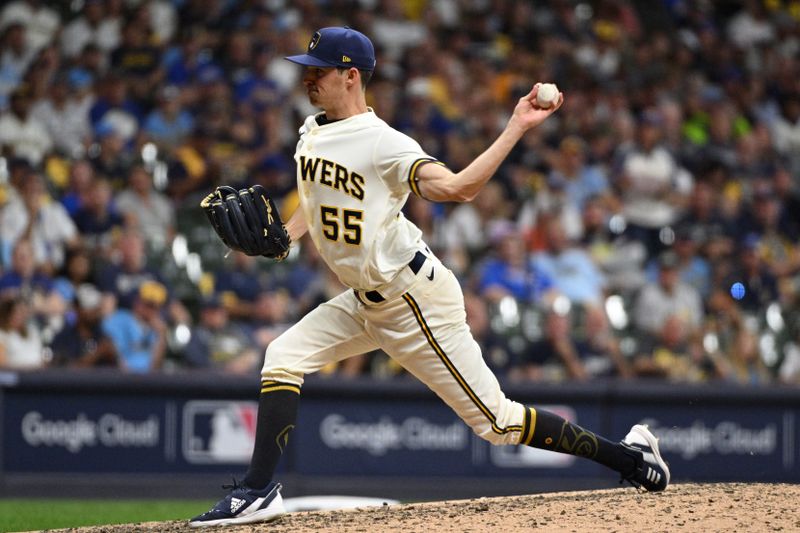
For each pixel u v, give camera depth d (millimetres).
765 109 54594
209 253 40969
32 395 33594
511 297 38938
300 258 40188
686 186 48312
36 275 37188
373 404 35188
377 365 37156
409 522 16422
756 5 58906
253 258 40000
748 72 56125
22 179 39438
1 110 45281
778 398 37000
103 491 33750
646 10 58125
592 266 42750
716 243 44281
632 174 46219
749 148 51375
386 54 50969
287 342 17016
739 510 16531
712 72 55625
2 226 38844
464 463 35594
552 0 55812
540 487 35875
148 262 39250
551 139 48656
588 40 55188
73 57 47812
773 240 46906
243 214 16953
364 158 15758
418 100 46844
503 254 40812
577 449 17531
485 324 37750
